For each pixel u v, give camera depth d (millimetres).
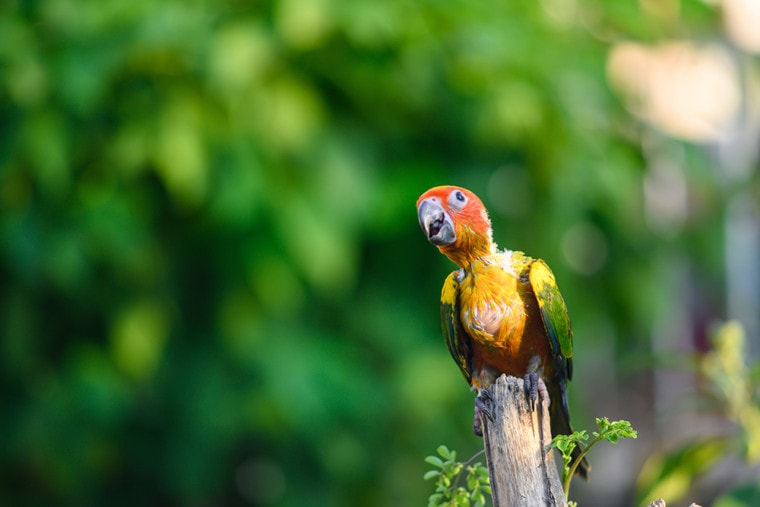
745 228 16953
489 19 11180
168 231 11055
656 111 14758
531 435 5316
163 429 11273
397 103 11125
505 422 5324
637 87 12539
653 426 17469
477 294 6633
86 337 11211
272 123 10461
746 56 14953
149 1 10781
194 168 10227
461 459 11500
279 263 10680
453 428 11414
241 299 10969
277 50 10719
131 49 10383
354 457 11078
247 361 10938
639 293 12062
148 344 10844
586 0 12164
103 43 10539
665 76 15938
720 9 13984
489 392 5461
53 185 10461
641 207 12062
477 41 10867
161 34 10375
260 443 11633
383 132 11234
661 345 17344
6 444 10938
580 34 12016
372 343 11383
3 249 10570
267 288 10773
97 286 10867
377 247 11445
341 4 10586
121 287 10867
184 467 11086
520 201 11250
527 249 11102
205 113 10508
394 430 11336
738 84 15266
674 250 12656
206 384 10977
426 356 11195
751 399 7406
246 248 10695
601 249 11875
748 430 7125
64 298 10961
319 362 10945
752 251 17234
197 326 11203
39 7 10984
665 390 18375
